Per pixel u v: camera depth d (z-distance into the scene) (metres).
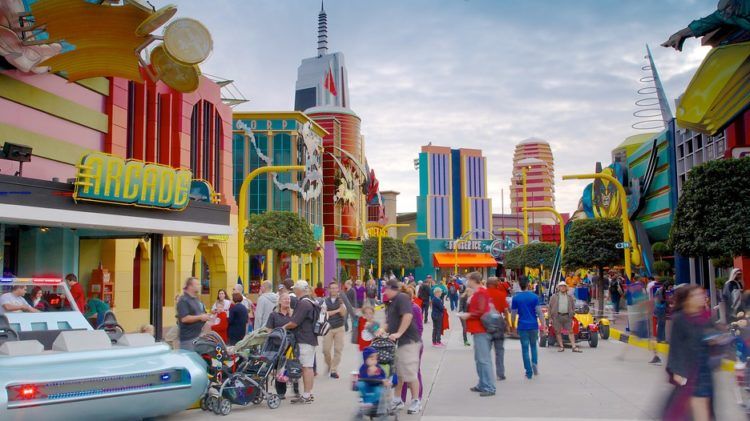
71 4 14.52
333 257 61.16
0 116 17.14
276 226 36.50
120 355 8.37
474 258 96.31
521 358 17.02
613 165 42.41
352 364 16.34
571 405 10.56
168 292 26.42
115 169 14.49
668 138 33.84
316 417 9.91
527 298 13.62
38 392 7.34
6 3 14.89
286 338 10.85
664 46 26.17
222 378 10.32
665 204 34.59
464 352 19.03
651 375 13.73
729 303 16.16
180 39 15.56
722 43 26.22
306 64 75.12
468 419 9.58
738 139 25.61
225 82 32.38
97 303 16.44
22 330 9.03
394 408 9.12
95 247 21.55
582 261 33.16
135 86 24.27
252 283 43.28
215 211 17.95
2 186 12.58
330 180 62.00
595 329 19.23
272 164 50.84
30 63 16.25
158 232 16.81
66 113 19.77
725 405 9.83
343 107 72.62
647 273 35.06
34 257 18.14
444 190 100.12
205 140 30.08
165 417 9.88
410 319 9.80
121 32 15.71
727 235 18.19
